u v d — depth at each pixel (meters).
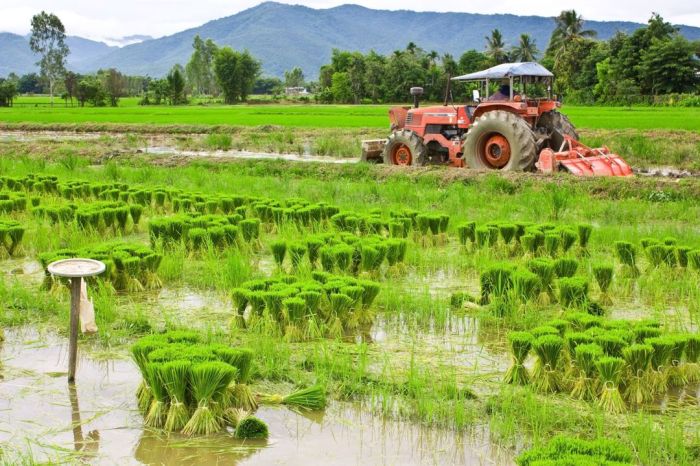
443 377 6.14
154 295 8.84
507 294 7.98
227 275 9.07
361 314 7.79
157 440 5.20
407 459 4.91
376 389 6.00
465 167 19.34
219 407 5.50
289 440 5.20
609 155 18.23
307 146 28.92
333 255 9.05
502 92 19.08
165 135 36.34
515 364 6.18
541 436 5.18
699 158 22.11
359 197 15.81
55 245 11.01
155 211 14.27
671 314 8.07
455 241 11.95
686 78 70.62
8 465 4.75
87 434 5.28
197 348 5.72
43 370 6.46
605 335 6.11
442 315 7.71
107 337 7.20
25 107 81.44
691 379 6.38
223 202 13.36
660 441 5.08
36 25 109.75
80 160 22.42
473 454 4.98
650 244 9.90
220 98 136.38
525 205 14.59
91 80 97.88
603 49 81.50
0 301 8.17
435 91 91.25
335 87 98.69
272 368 6.41
